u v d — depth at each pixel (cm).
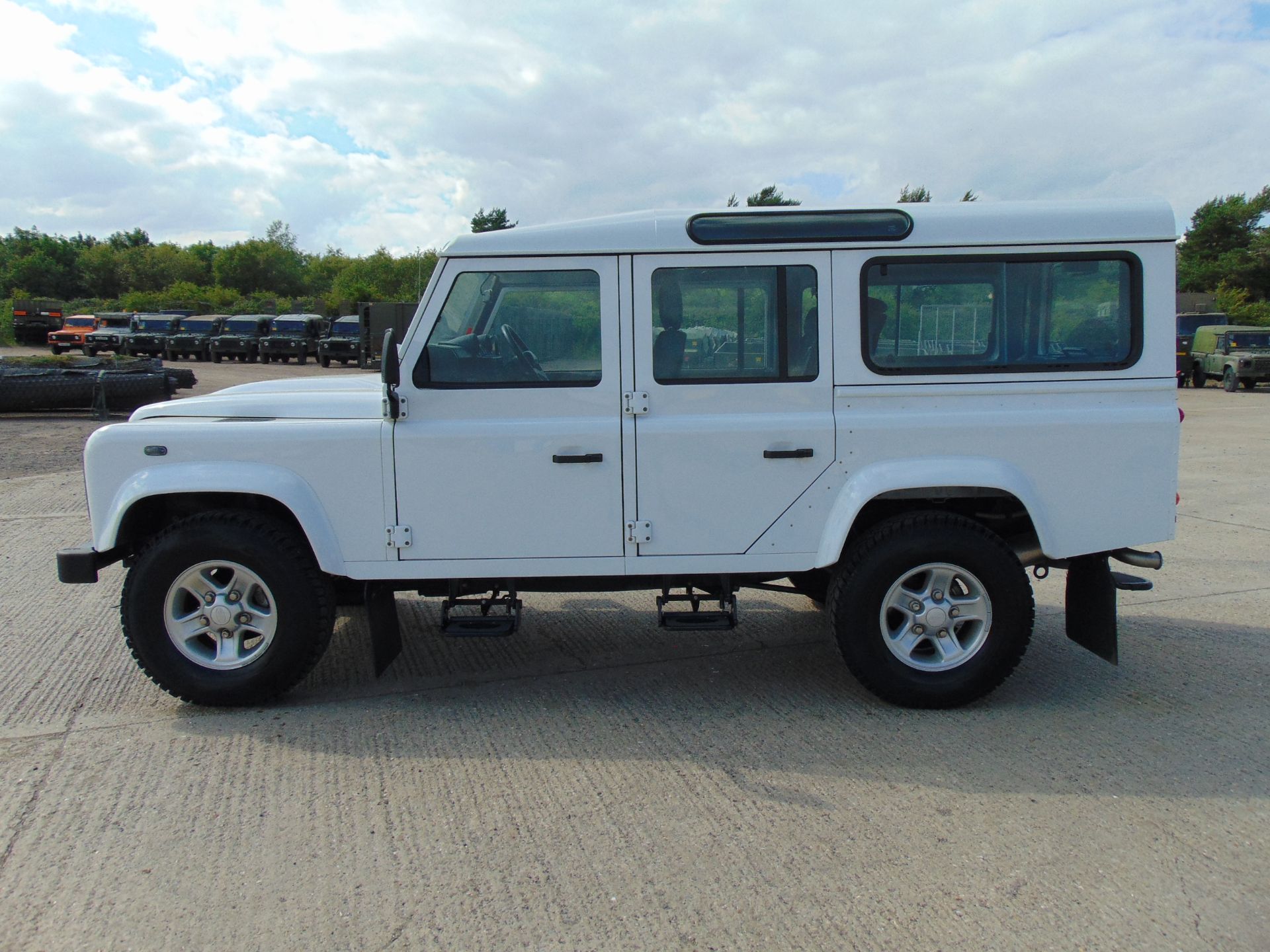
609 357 402
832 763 362
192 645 419
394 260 6134
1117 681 451
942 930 255
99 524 409
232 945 252
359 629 553
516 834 310
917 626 412
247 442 404
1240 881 278
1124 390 407
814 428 402
